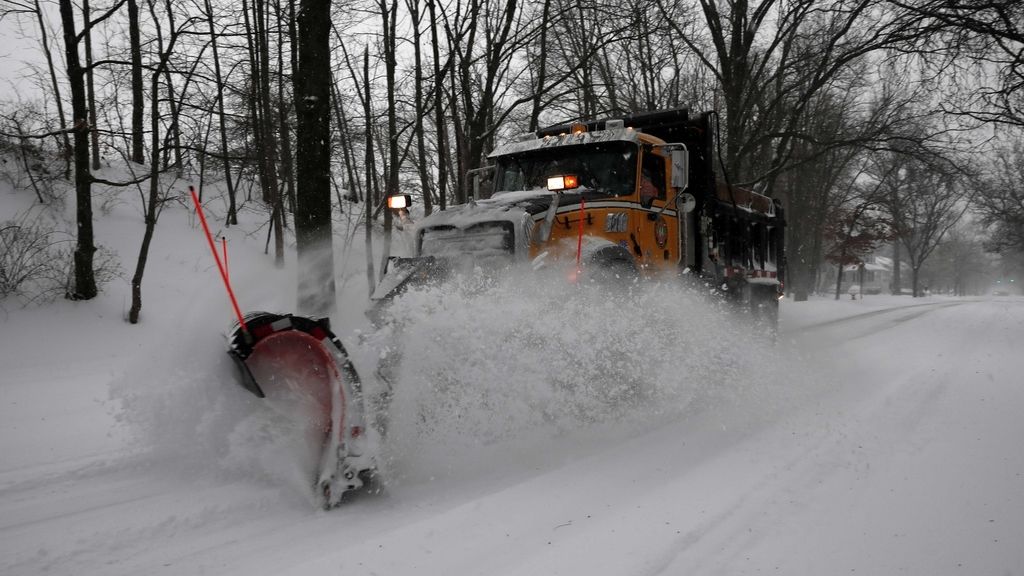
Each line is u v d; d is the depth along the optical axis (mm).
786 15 15703
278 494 3883
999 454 4559
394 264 5582
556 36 14156
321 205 8133
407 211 6352
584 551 3070
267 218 18547
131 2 16109
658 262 6793
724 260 8297
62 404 6379
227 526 3465
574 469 4301
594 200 6191
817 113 25391
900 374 7836
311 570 2930
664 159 7031
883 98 15695
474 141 12547
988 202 24344
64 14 10492
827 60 15172
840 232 39219
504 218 5496
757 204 9805
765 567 2932
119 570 2992
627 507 3619
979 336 12430
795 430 5230
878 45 14047
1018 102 12383
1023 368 8289
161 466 4320
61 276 11422
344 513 3629
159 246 14531
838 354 9547
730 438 5035
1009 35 11867
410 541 3203
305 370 3699
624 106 18734
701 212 7711
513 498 3766
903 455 4551
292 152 17031
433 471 4285
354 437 3684
